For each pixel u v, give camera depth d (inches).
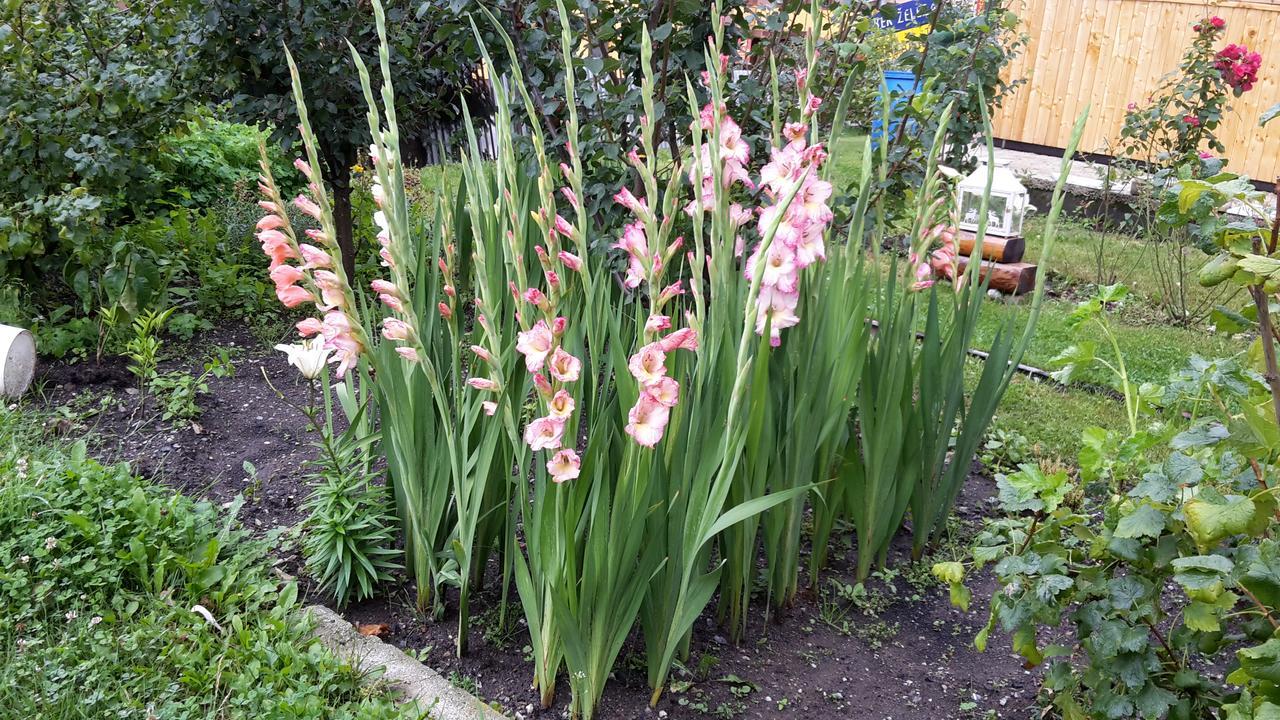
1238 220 80.3
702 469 91.7
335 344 99.0
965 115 172.6
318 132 194.4
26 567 111.5
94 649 100.3
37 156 186.1
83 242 172.7
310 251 96.1
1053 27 403.2
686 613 96.2
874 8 168.9
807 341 108.0
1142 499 84.4
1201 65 261.9
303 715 91.4
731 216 105.8
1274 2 345.7
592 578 91.0
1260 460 87.1
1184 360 212.5
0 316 177.8
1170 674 88.2
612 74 151.3
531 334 84.0
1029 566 86.0
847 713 102.1
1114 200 331.9
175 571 114.0
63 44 192.2
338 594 113.6
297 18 184.9
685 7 136.3
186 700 94.7
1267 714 64.6
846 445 121.1
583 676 95.0
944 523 132.0
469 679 103.9
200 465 144.9
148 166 218.7
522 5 156.1
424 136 236.5
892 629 117.3
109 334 177.6
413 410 107.2
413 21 201.0
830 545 136.1
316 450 151.2
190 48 189.5
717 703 101.7
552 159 153.2
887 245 264.2
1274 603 73.5
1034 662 92.9
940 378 124.6
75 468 126.7
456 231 169.5
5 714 92.0
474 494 100.0
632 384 95.0
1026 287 266.4
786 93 173.0
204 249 216.5
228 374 173.9
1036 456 161.5
